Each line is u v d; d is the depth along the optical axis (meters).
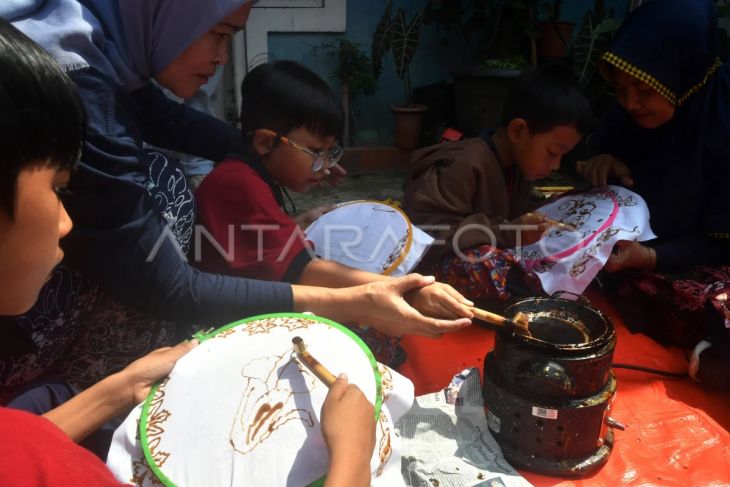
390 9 3.81
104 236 1.01
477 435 1.19
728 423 1.34
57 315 1.04
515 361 1.09
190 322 1.15
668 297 1.58
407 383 1.00
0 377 1.02
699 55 1.60
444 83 4.15
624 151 1.90
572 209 1.73
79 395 0.92
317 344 0.94
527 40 3.89
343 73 3.88
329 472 0.72
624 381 1.47
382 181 3.91
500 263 1.62
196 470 0.80
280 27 3.83
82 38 1.01
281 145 1.41
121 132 1.02
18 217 0.62
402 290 1.16
